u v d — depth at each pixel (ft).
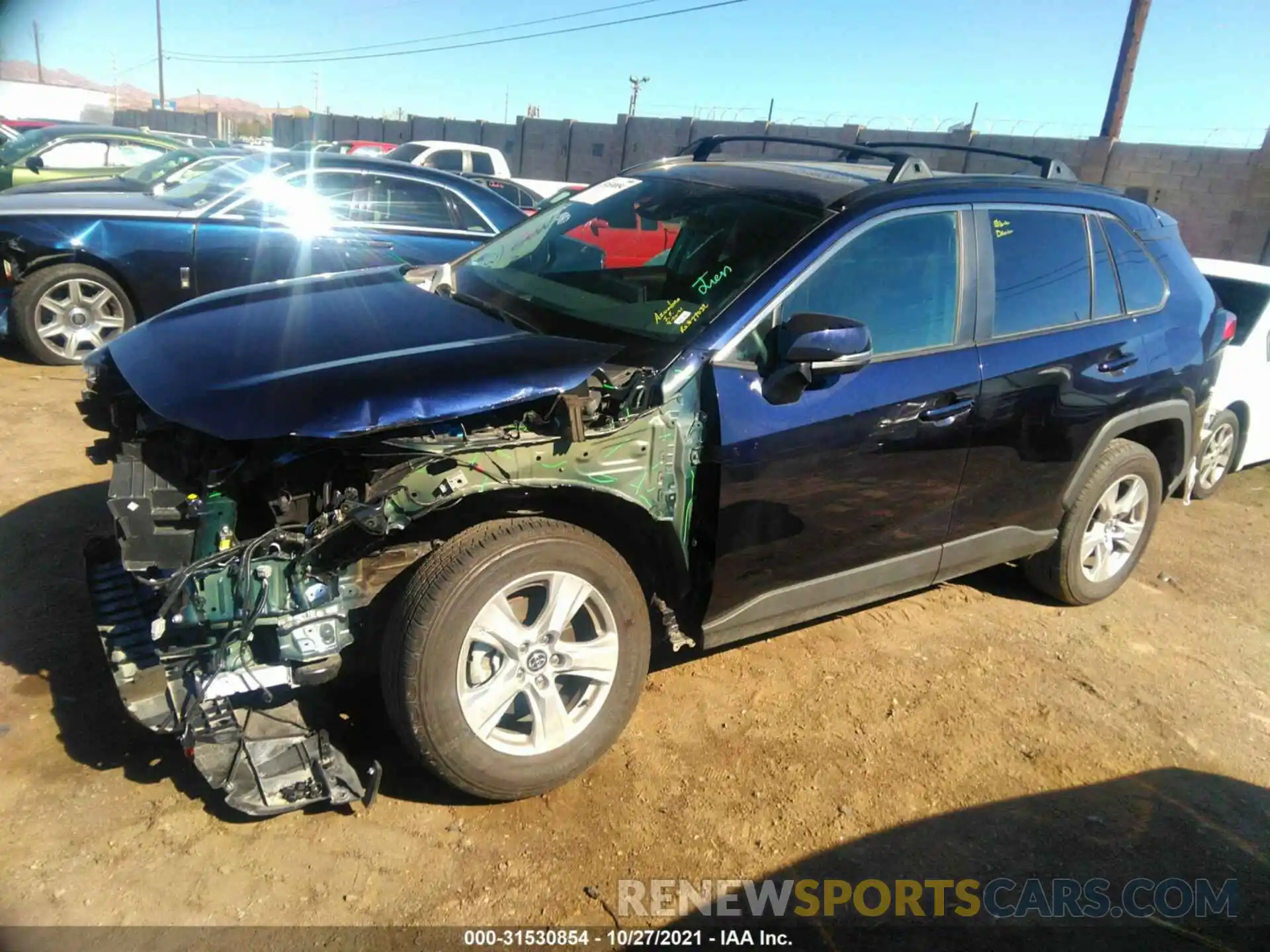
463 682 8.86
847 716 11.69
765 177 12.35
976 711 12.11
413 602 8.59
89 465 16.62
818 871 9.18
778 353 10.16
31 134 37.58
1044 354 12.46
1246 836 10.29
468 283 12.89
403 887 8.46
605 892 8.66
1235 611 15.87
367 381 8.59
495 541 8.86
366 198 25.11
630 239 12.03
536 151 94.22
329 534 8.22
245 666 8.39
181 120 135.54
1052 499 13.60
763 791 10.19
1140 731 12.05
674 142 83.87
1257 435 21.40
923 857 9.50
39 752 9.55
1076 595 14.92
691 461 9.88
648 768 10.37
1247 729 12.37
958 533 12.61
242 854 8.62
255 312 10.51
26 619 11.67
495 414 9.00
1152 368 13.92
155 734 9.64
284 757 8.83
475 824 9.30
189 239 23.12
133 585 10.02
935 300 11.59
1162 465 15.56
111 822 8.80
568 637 10.07
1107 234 13.87
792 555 10.91
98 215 22.44
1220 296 21.31
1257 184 57.98
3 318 22.31
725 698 11.79
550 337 10.09
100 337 23.06
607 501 9.59
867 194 11.38
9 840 8.46
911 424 11.14
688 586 10.35
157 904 8.00
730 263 10.84
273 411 8.18
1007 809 10.33
